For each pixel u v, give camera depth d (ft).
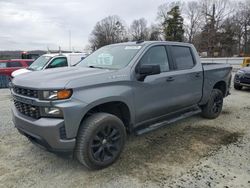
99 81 10.75
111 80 11.16
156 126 13.78
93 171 11.09
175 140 14.66
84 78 10.42
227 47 199.31
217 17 199.21
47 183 10.16
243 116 20.11
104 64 13.48
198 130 16.47
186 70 15.52
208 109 18.51
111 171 11.07
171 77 14.14
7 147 13.65
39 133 9.91
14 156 12.57
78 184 10.09
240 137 15.23
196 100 16.80
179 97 14.99
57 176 10.69
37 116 10.14
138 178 10.49
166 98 14.02
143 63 12.88
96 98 10.41
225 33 197.67
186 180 10.32
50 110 9.74
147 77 12.81
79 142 10.37
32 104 10.16
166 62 14.43
